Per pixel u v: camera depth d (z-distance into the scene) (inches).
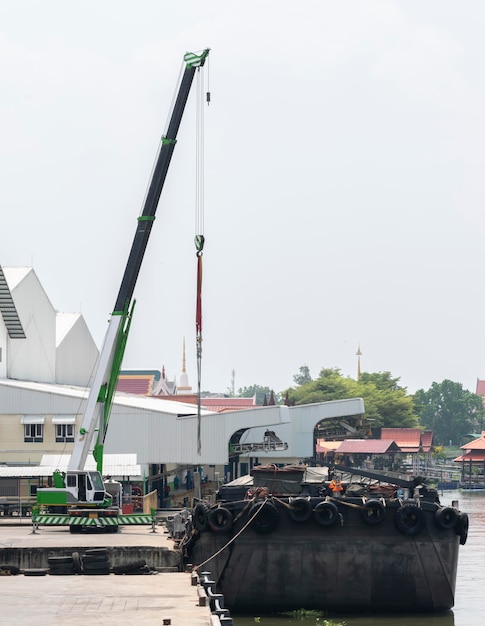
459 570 2669.8
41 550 2062.0
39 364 4650.6
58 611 1510.8
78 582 1822.1
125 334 2605.8
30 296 4525.1
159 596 1644.9
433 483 7549.2
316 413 4212.6
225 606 2046.0
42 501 2502.5
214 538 2053.4
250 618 2004.2
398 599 2036.2
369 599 2031.3
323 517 2027.6
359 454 7815.0
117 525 2469.2
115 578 1878.7
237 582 2034.9
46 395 3686.0
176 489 4434.1
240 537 2038.6
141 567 1956.2
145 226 2566.4
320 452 7396.7
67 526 2635.3
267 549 2032.5
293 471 2138.3
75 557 1956.2
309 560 2030.0
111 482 2736.2
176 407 4274.1
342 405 4227.4
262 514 2028.8
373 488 2130.9
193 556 2082.9
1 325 4195.4
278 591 2028.8
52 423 3676.2
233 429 3683.6
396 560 2031.3
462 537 2092.8
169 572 2046.0
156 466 3954.2
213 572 2048.5
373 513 2032.5
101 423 2613.2
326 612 2039.9
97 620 1435.8
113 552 2085.4
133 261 2576.3
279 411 3693.4
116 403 3695.9
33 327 4569.4
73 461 2566.4
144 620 1433.3
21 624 1411.2
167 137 2534.5
